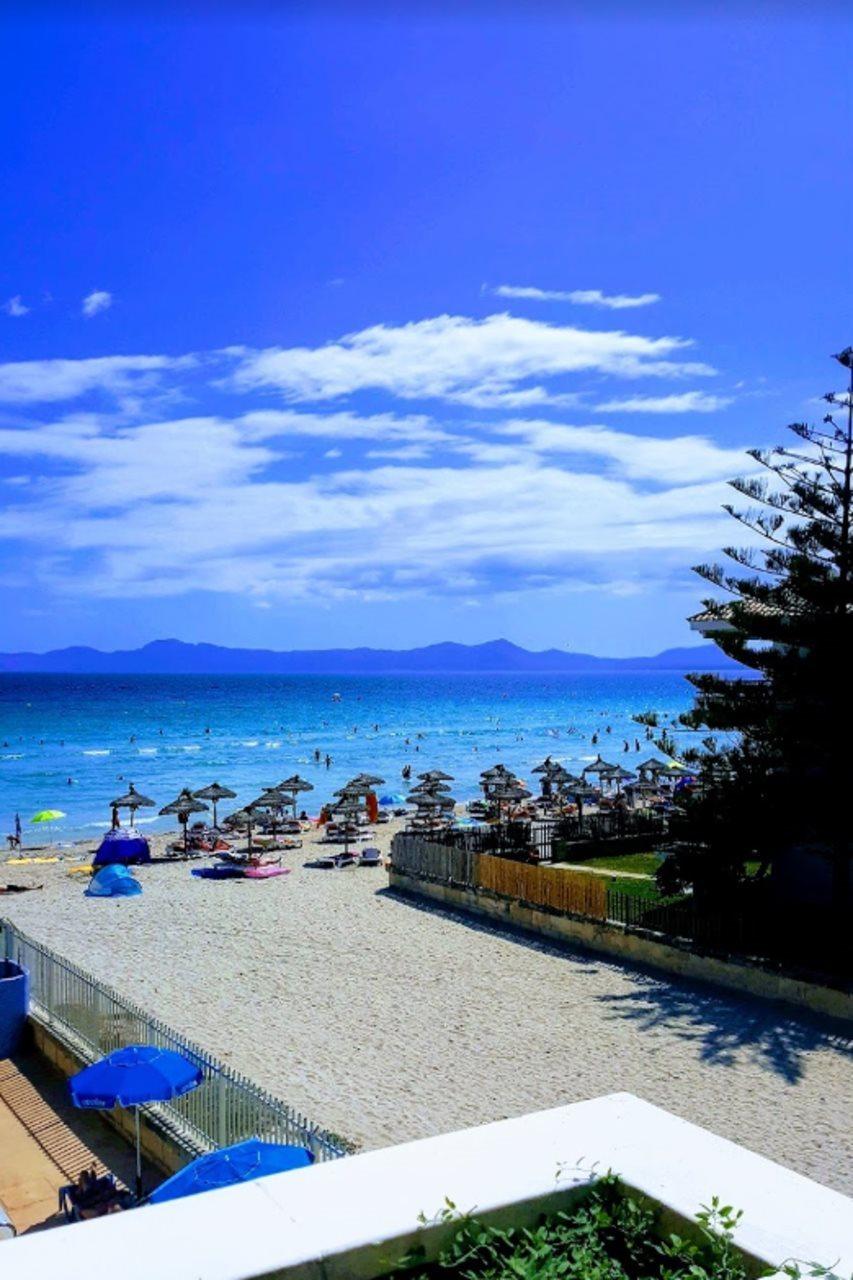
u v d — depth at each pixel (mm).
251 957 22281
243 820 33844
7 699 168125
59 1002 17453
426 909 26281
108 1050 15719
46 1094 15891
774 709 21797
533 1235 2916
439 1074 15609
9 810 52969
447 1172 3143
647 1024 17500
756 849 21938
